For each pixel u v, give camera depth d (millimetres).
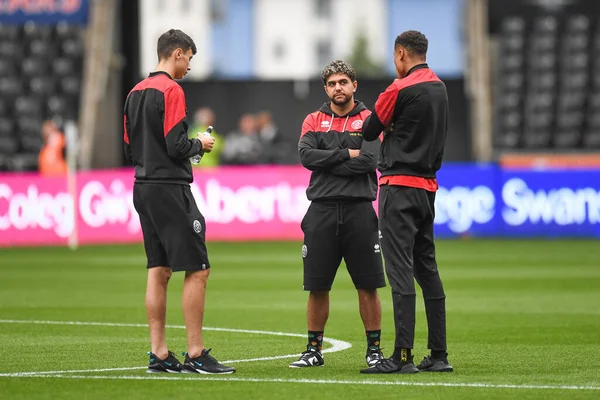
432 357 28938
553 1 113688
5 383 26453
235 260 72812
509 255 75625
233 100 111250
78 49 109812
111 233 90562
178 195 28359
